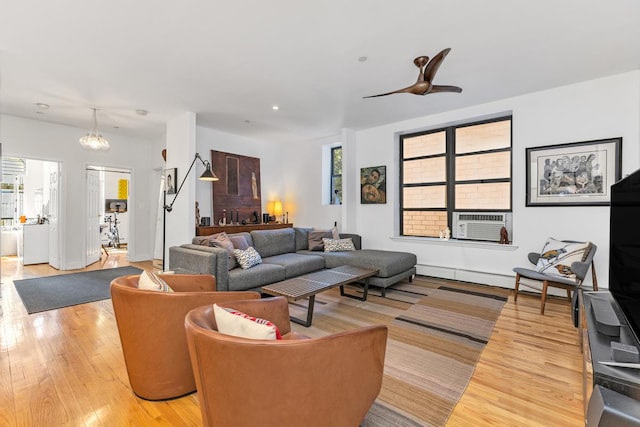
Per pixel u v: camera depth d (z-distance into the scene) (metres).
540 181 3.71
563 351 2.31
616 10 2.15
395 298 3.65
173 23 2.30
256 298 2.00
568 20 2.27
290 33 2.44
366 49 2.69
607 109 3.29
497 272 4.14
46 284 4.27
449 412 1.64
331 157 6.27
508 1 2.06
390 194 5.18
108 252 7.18
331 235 5.01
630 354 1.38
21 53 2.73
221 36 2.48
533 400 1.74
